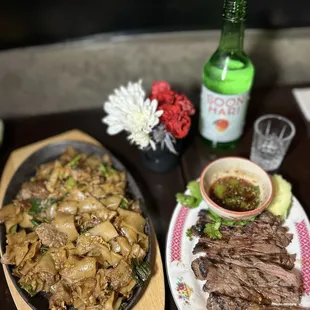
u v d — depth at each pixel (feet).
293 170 1.32
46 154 1.30
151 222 1.16
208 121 1.28
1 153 1.41
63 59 1.62
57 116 1.54
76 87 1.71
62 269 1.02
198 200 1.17
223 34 1.17
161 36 1.62
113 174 1.22
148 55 1.65
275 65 1.73
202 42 1.63
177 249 1.08
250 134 1.42
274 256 1.05
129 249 1.03
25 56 1.59
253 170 1.15
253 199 1.14
